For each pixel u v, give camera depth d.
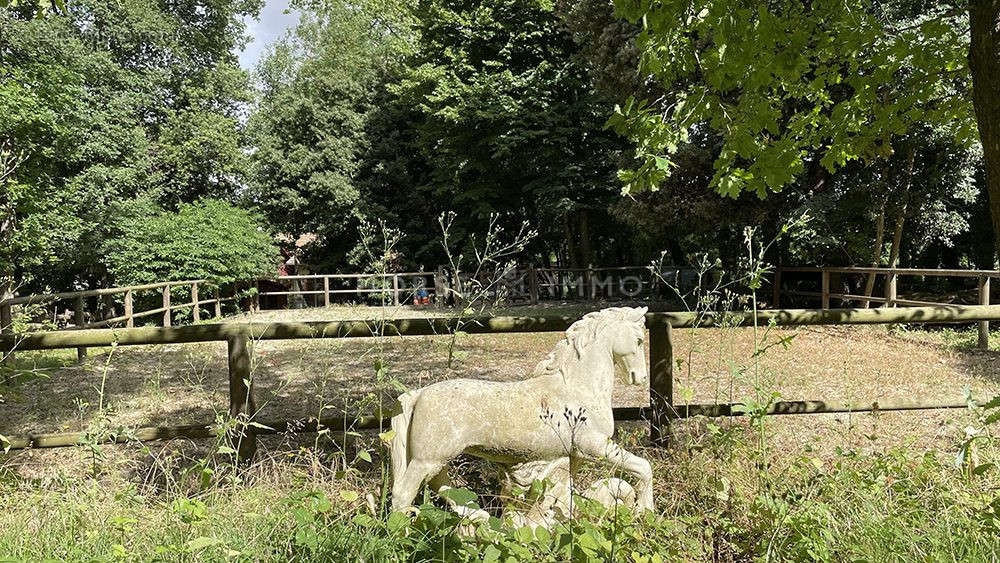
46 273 20.84
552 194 21.72
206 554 2.62
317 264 28.53
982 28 3.11
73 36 20.98
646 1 3.62
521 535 2.42
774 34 3.61
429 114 23.59
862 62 4.51
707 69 3.95
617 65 15.49
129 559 2.59
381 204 26.91
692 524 3.11
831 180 15.02
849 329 11.55
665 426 3.99
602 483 3.04
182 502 2.73
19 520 3.00
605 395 3.27
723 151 4.41
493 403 3.11
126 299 12.47
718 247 19.02
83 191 18.44
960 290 15.27
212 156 25.08
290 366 8.91
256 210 25.44
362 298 25.75
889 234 14.83
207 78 26.47
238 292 20.62
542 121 20.92
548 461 3.17
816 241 14.01
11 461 4.55
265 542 2.76
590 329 3.30
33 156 13.45
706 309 4.17
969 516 3.01
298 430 3.95
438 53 23.86
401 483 3.09
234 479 3.29
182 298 17.88
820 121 5.08
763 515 2.94
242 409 3.85
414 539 2.64
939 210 13.62
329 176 26.16
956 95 4.71
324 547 2.58
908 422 5.27
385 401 6.22
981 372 7.78
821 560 2.68
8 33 16.19
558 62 21.94
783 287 17.80
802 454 3.91
